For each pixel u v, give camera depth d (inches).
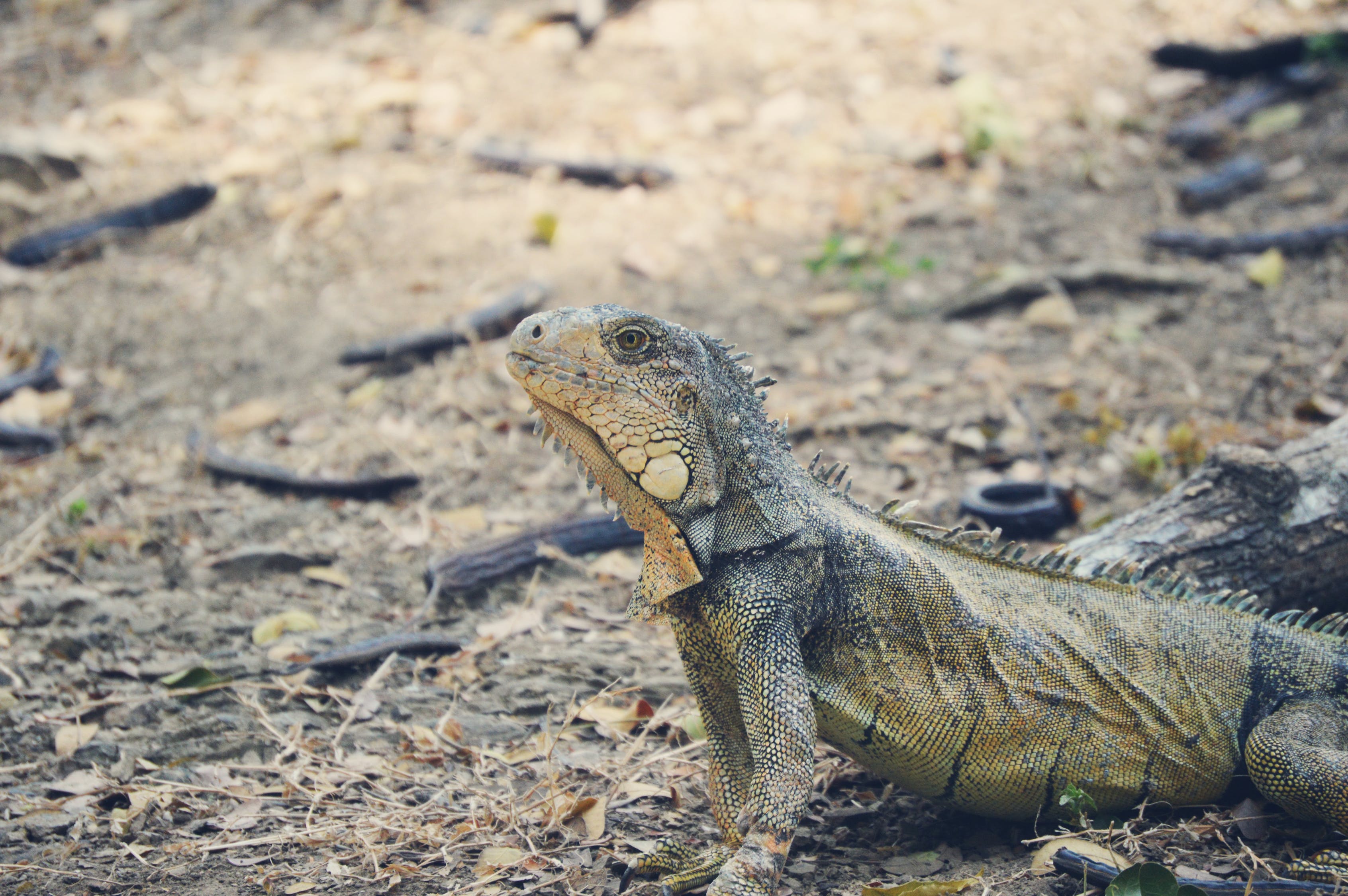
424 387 463.5
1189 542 281.0
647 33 725.3
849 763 268.8
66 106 674.8
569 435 213.6
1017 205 582.9
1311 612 242.4
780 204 589.3
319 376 472.4
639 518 215.5
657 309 514.6
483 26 735.7
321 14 770.8
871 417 431.5
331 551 367.6
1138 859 215.2
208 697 292.7
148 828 241.8
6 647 311.4
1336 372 428.1
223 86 690.8
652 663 311.7
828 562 223.3
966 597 230.4
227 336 498.9
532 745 273.6
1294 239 514.6
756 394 229.3
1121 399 432.8
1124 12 723.4
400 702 292.0
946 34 716.7
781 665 209.5
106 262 555.2
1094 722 228.2
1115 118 638.5
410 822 240.4
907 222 575.2
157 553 365.7
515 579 354.0
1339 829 212.4
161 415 448.5
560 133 640.4
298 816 245.8
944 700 225.1
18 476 405.4
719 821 223.5
